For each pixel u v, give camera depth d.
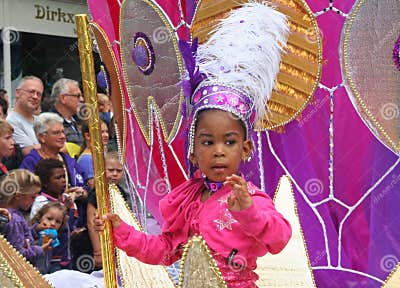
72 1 4.81
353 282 1.91
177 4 1.94
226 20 1.60
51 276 2.33
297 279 1.84
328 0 1.77
